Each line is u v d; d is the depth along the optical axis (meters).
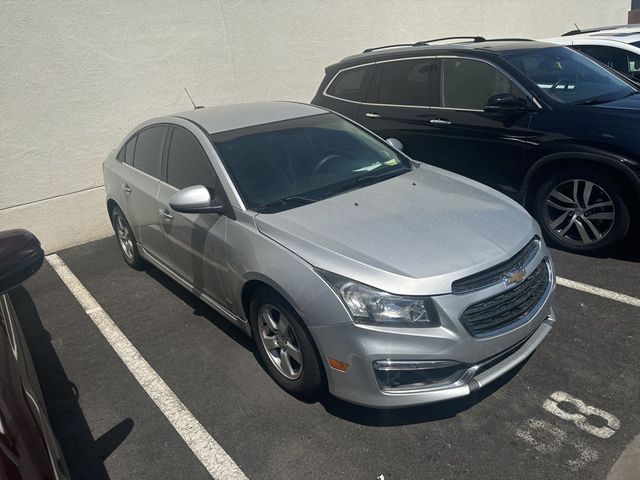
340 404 3.13
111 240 6.23
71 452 3.00
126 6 5.91
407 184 3.70
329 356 2.76
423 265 2.74
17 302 4.90
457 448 2.74
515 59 5.07
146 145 4.59
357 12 7.83
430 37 8.88
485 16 9.69
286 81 7.34
